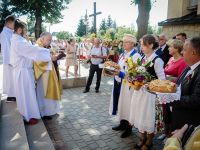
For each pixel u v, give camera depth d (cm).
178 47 427
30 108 457
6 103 518
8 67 524
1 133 386
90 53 819
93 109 648
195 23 964
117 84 466
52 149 373
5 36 521
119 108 455
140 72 339
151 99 369
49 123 538
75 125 534
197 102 247
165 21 1134
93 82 1003
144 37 373
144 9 1134
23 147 347
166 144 165
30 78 457
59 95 524
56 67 526
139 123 381
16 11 3322
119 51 1201
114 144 446
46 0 3256
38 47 445
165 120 383
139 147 422
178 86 285
